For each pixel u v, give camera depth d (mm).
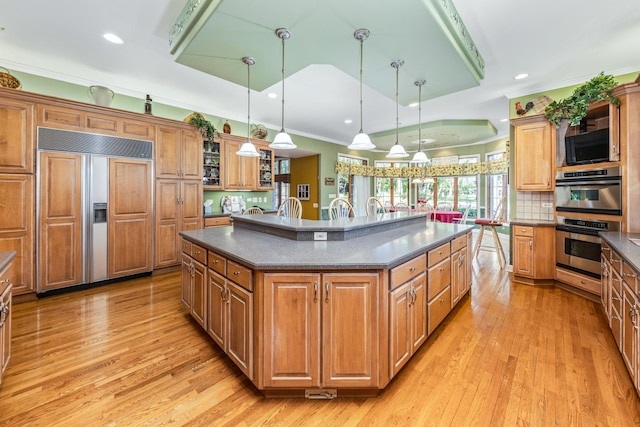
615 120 2873
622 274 2059
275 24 2084
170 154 4227
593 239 3109
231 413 1605
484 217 7574
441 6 2043
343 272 1665
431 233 2855
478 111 5258
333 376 1688
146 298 3275
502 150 6965
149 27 2652
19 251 3061
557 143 3510
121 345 2293
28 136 3086
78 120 3406
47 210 3221
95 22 2578
